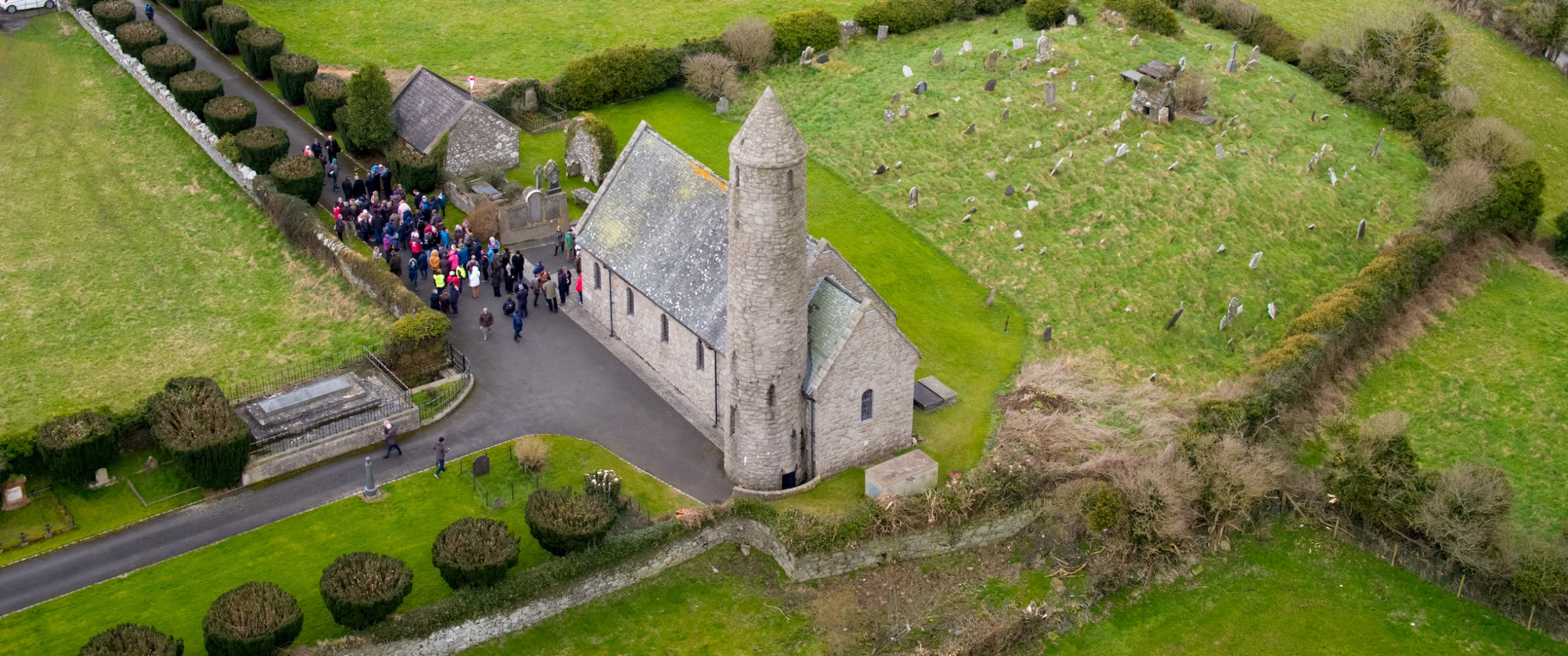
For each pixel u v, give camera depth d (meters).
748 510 63.88
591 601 60.97
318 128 98.69
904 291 83.94
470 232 83.88
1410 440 77.50
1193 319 83.81
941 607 62.19
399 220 84.31
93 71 105.69
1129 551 65.62
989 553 65.19
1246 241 90.56
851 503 64.94
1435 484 67.94
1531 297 91.75
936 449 69.94
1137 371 79.00
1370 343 84.44
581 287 79.75
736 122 104.88
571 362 75.81
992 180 94.94
